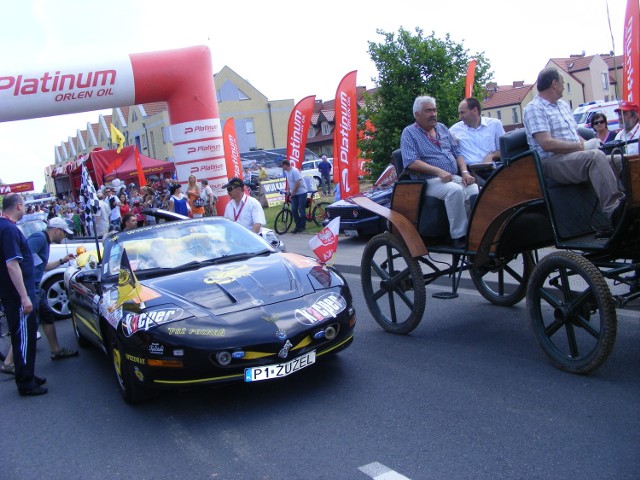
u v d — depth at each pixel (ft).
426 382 15.96
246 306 15.53
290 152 52.24
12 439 15.85
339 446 12.85
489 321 21.04
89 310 20.68
